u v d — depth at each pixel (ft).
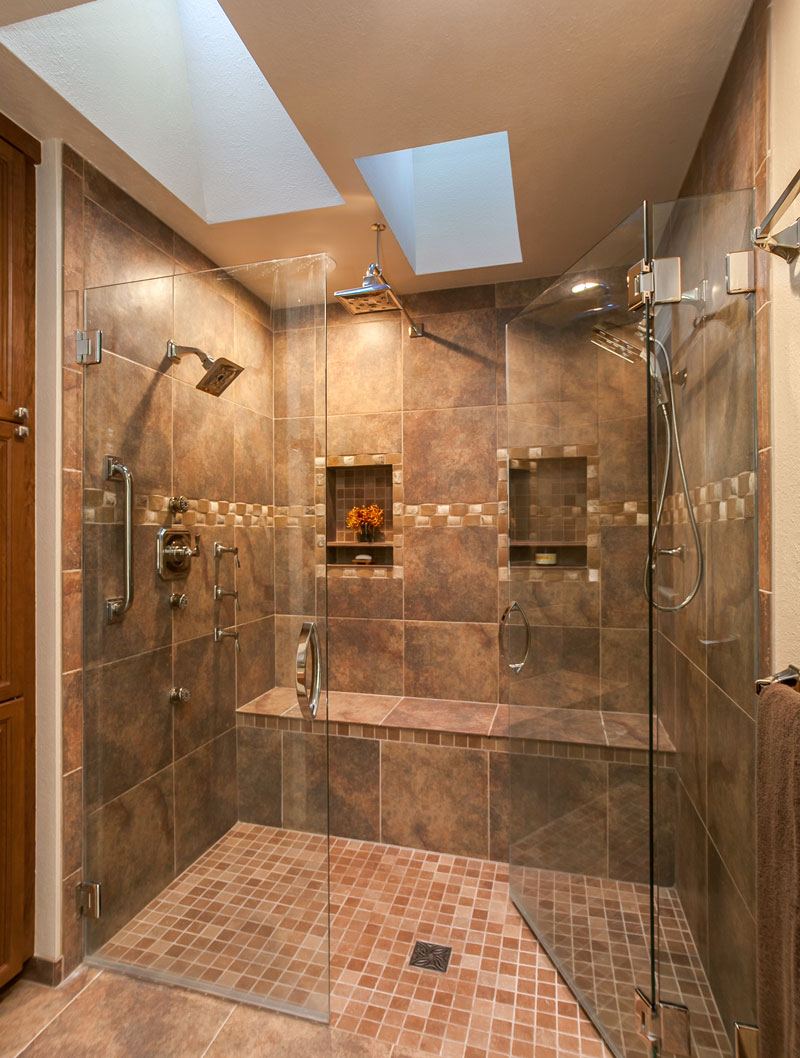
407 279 9.20
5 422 5.34
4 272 5.32
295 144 6.85
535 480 6.38
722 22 4.38
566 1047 4.92
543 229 7.60
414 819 8.21
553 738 6.04
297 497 5.44
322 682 5.39
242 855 5.50
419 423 9.76
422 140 5.72
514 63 4.75
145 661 5.79
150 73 6.15
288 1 4.11
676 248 4.39
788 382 3.64
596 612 5.24
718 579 4.47
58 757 5.66
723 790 4.38
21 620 5.53
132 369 5.84
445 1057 4.82
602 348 5.10
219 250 8.00
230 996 5.46
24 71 4.74
